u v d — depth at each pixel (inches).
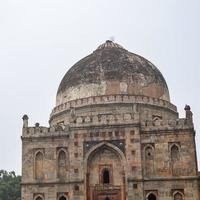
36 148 2137.1
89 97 2305.6
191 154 2037.4
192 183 1996.8
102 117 2111.2
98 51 2598.4
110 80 2346.2
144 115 2281.0
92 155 2085.4
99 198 2038.6
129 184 2005.4
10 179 4222.4
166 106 2375.7
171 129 2075.5
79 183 2036.2
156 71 2513.5
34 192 2068.2
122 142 2070.6
